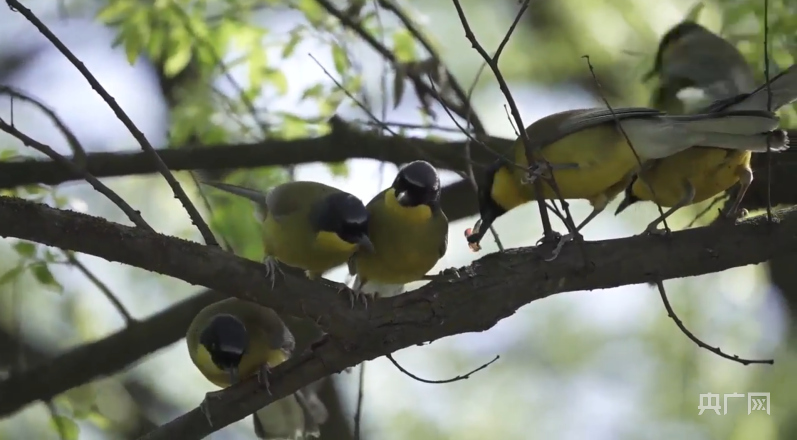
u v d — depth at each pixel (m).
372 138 12.24
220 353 9.72
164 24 12.34
